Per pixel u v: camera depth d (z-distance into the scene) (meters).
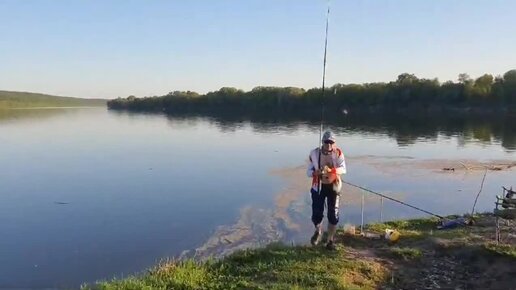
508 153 35.12
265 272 6.59
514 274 6.30
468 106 88.94
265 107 115.50
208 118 99.12
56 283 10.24
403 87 96.50
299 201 17.94
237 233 13.68
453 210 16.64
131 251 12.50
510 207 11.42
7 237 14.08
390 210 16.14
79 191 21.33
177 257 11.61
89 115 132.25
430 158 32.38
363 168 27.97
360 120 78.56
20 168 29.00
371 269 6.65
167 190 21.42
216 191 20.89
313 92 106.25
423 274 6.61
